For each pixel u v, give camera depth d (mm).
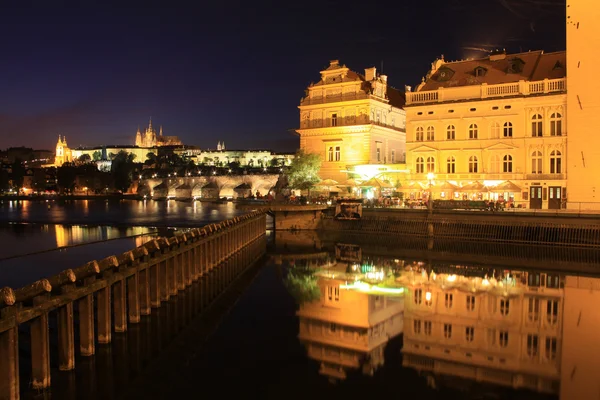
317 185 81125
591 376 20922
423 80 80375
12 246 53594
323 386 19891
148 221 87688
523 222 55875
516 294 34781
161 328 26594
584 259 48688
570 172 60250
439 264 47219
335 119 85812
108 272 23344
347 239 65688
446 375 20984
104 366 21406
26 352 21797
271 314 30141
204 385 19859
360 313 30234
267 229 82250
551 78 65250
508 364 22062
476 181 66375
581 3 59156
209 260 41406
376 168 76312
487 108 67938
